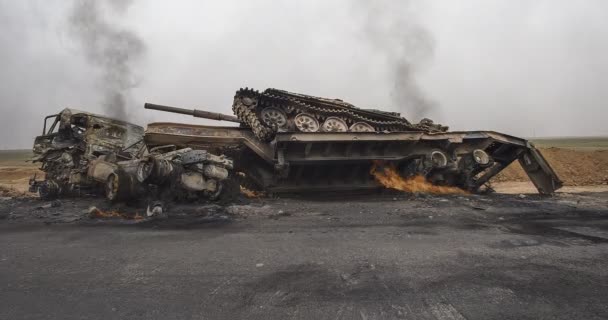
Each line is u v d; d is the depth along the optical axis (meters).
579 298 3.25
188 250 5.09
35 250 5.24
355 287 3.57
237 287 3.62
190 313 3.02
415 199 11.67
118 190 8.84
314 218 7.94
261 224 7.23
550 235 5.97
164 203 8.90
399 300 3.23
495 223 7.18
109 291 3.55
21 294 3.50
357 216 8.14
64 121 13.67
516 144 14.68
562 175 24.84
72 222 7.77
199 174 9.98
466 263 4.34
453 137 13.97
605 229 6.50
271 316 2.94
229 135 13.37
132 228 6.91
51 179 13.46
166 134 12.44
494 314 2.92
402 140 13.24
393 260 4.49
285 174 12.86
